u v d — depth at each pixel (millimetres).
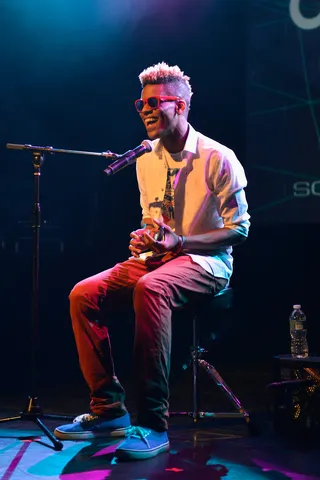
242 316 5621
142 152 2482
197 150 2537
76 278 5656
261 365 4309
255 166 5129
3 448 2322
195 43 5324
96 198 5648
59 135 5676
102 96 5617
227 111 5355
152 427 2260
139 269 2574
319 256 5473
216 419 2801
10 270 5555
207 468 2107
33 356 2467
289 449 2334
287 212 5066
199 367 2648
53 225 5613
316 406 2492
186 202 2547
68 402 3193
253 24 5062
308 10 4891
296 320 2988
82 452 2275
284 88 5008
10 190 5562
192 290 2396
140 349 2250
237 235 2475
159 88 2463
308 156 4984
